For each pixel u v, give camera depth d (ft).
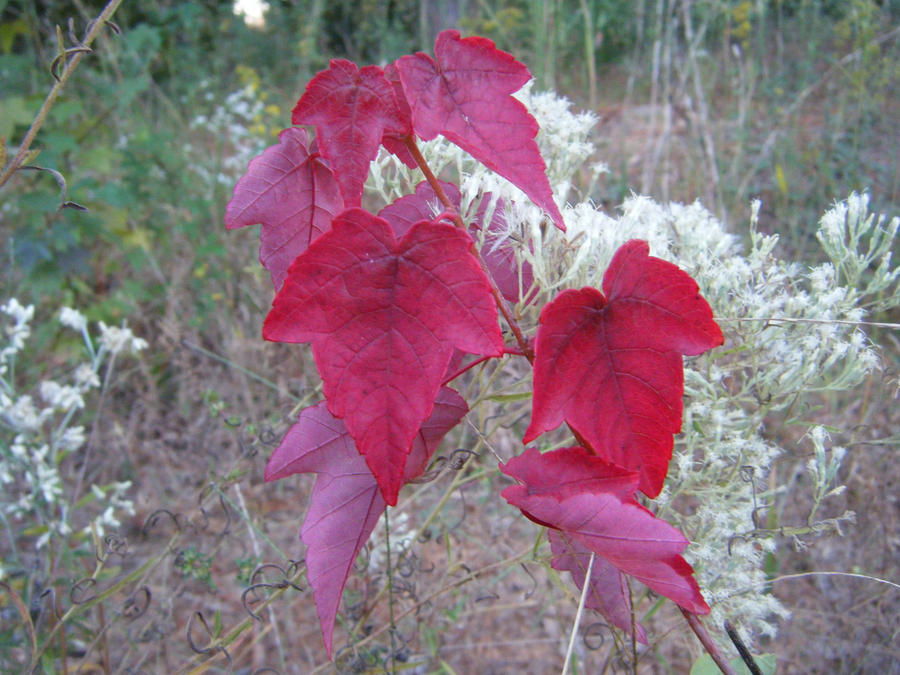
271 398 2.67
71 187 3.26
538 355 0.77
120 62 4.75
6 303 3.01
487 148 0.80
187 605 2.26
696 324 0.80
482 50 0.79
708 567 1.21
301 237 0.95
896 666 1.70
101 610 1.72
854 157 3.15
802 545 1.23
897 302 1.27
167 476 2.73
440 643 2.01
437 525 2.25
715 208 2.79
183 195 3.79
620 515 0.80
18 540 2.39
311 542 0.94
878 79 3.53
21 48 5.36
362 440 0.73
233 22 6.66
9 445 2.09
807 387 1.23
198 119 4.41
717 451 1.19
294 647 2.09
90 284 3.96
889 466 1.90
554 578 1.38
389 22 6.73
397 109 0.83
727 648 1.27
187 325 3.17
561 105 1.35
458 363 0.99
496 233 1.00
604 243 1.03
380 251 0.71
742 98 3.53
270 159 0.94
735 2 4.33
